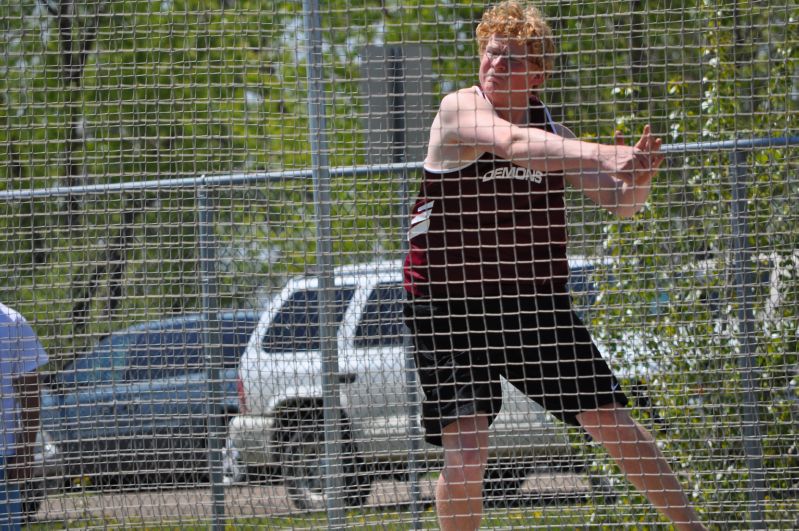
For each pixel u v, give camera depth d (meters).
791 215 15.86
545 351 12.88
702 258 16.80
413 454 16.06
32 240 16.64
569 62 16.27
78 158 17.61
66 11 16.47
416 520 15.67
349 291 16.78
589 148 11.54
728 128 17.62
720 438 16.31
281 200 17.25
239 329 16.83
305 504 16.44
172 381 16.97
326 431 15.50
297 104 17.16
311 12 15.02
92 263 16.97
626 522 16.39
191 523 16.27
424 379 12.93
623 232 17.08
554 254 12.96
